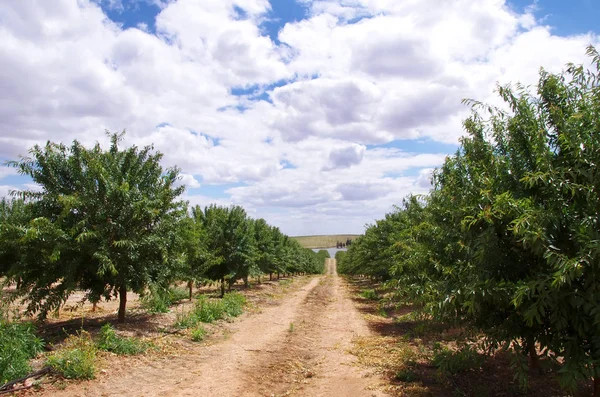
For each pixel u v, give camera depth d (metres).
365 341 10.31
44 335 9.20
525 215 3.85
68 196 8.62
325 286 35.25
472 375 6.58
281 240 38.84
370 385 6.52
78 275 9.58
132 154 10.43
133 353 8.06
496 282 4.42
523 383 4.47
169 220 10.37
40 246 8.56
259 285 31.30
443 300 5.00
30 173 9.20
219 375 7.11
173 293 12.69
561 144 4.29
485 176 5.16
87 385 6.10
